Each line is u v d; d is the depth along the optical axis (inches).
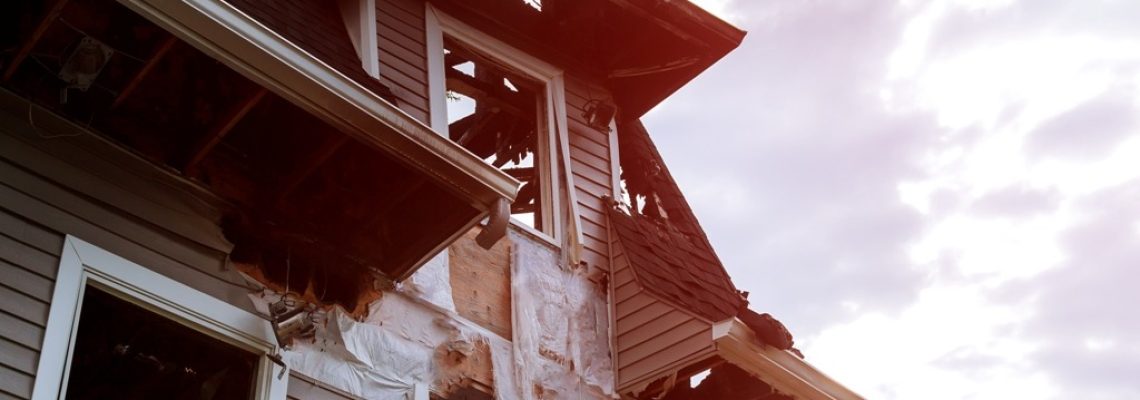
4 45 303.4
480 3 455.8
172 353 331.6
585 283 423.5
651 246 438.9
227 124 319.6
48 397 275.0
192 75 322.7
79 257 297.3
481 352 378.9
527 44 464.1
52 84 313.7
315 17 398.0
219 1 294.2
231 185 341.1
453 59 464.1
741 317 406.3
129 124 326.6
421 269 376.8
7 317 277.6
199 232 327.6
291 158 345.7
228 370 332.8
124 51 312.7
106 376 337.7
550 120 454.0
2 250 284.8
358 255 359.6
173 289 313.4
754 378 416.5
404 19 430.3
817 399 413.4
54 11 288.5
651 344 411.5
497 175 339.3
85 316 318.7
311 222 353.1
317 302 343.6
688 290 422.9
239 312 324.8
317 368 336.5
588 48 475.5
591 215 439.8
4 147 298.5
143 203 319.6
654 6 454.3
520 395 380.8
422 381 358.6
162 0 286.4
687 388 423.8
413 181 341.4
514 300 397.7
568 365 401.1
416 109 408.8
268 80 303.7
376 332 354.6
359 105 315.3
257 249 337.7
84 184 309.9
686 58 475.2
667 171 490.0
